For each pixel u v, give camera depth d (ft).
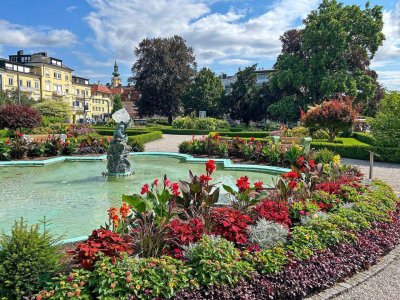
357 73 107.65
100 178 33.50
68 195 26.32
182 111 160.97
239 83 155.94
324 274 12.32
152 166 41.91
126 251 10.79
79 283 9.40
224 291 10.18
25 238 10.03
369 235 15.53
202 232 12.51
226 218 13.37
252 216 15.02
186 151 53.98
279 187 17.88
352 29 104.37
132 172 35.63
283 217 14.64
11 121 72.13
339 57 107.24
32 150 49.29
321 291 12.11
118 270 9.76
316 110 60.54
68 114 132.57
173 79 152.15
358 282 12.94
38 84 199.11
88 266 10.13
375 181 24.45
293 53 129.49
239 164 42.47
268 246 12.48
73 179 33.14
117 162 34.45
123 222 12.93
